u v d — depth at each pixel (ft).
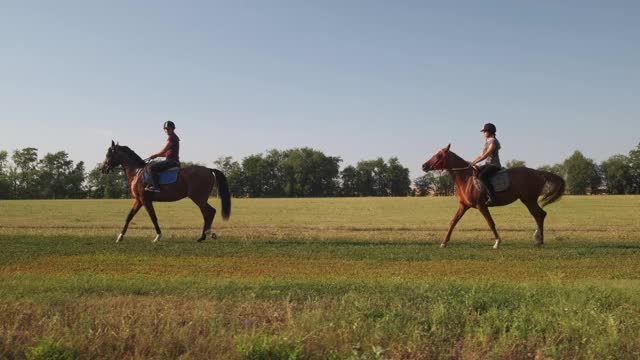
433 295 24.73
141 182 50.14
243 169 403.34
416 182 424.46
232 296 24.88
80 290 25.98
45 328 19.85
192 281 29.17
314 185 399.03
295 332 19.19
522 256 42.32
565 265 38.14
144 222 86.58
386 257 41.78
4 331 19.56
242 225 82.02
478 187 46.85
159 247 47.09
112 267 36.70
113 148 51.21
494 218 100.07
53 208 141.49
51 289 26.12
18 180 359.66
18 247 46.75
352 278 32.24
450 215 113.91
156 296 25.05
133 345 18.78
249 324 20.88
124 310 21.97
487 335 19.81
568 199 196.75
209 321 20.52
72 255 42.27
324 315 21.61
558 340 19.47
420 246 48.65
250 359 17.56
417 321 20.99
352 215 114.62
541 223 48.93
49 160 364.99
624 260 40.37
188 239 54.54
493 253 43.96
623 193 344.90
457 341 19.80
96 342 18.56
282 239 55.21
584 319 20.98
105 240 52.85
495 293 25.36
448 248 47.24
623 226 78.79
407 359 18.13
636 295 24.67
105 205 164.66
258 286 27.22
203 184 51.44
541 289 26.43
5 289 25.70
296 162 394.73
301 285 27.66
